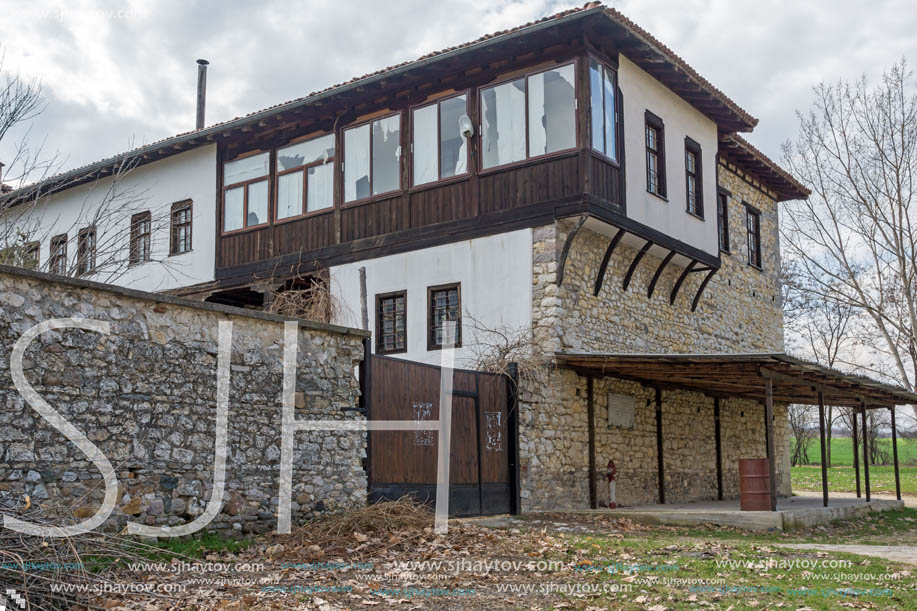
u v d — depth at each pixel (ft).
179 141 60.49
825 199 87.81
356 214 53.36
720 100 57.47
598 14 43.80
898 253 83.97
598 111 46.70
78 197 66.49
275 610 19.89
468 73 49.75
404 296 50.85
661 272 55.52
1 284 23.24
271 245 56.95
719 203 65.21
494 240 47.93
